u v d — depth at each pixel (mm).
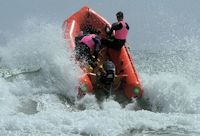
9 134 18062
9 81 24969
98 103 24891
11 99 22812
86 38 26906
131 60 27516
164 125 20141
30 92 24672
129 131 19266
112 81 25422
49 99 24078
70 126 19109
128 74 26406
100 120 19875
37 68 27078
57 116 19922
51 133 18438
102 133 18875
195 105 24469
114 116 20484
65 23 30562
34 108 22703
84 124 19344
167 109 25016
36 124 19031
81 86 24672
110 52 27922
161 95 25438
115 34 27531
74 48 27109
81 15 31109
